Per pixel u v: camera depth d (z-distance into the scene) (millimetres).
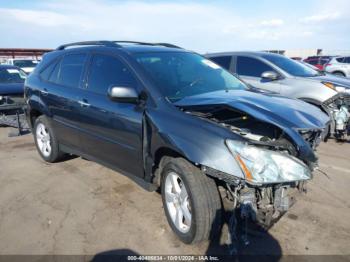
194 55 4004
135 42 4301
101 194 3771
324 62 22078
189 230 2682
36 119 4957
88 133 3799
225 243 2771
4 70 8500
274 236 2936
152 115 2920
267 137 2658
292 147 2527
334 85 6199
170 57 3678
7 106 6945
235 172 2326
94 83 3736
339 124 5660
